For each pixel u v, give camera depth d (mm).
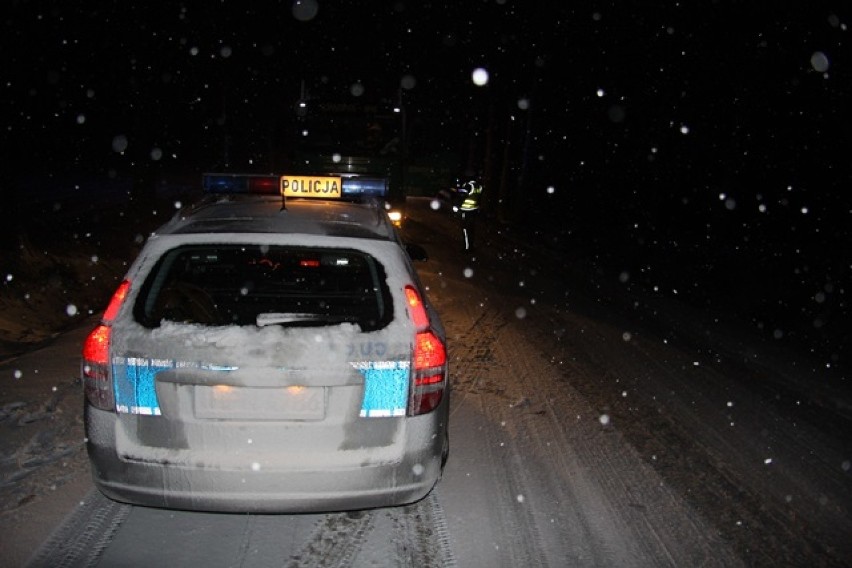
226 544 3590
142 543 3547
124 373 3162
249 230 3561
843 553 3873
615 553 3709
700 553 3771
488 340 7984
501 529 3871
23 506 3824
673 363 7648
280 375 3139
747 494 4527
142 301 3279
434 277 11844
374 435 3246
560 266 14938
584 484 4492
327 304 4285
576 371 7004
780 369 7797
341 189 4953
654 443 5270
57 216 14852
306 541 3658
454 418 5496
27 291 8664
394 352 3242
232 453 3162
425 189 26438
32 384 5703
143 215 15148
